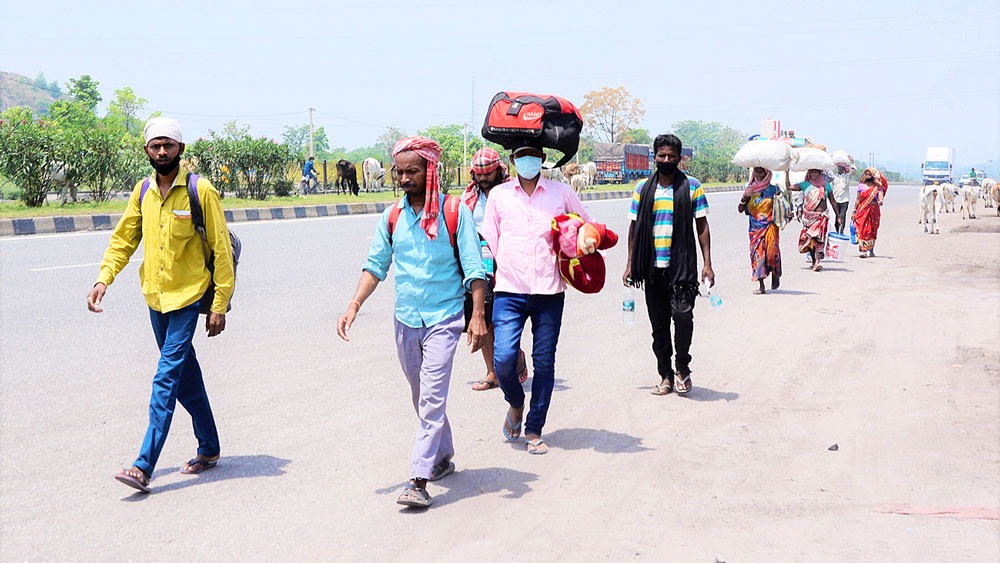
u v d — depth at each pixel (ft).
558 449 18.06
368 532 13.88
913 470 16.71
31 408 20.24
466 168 185.06
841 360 25.90
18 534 13.71
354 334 28.78
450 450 16.35
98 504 14.96
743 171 287.69
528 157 17.78
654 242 21.86
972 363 25.34
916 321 32.12
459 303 15.52
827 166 47.65
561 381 23.67
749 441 18.53
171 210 15.78
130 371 23.62
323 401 21.20
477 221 21.68
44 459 17.07
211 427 16.57
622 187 173.88
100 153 73.77
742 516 14.56
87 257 42.96
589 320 32.42
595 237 17.42
